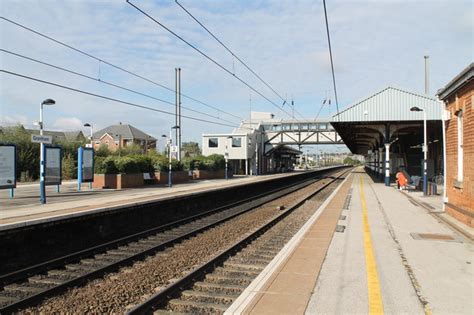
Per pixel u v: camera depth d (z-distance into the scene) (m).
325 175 72.69
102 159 31.41
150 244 12.52
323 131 73.75
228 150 70.31
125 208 14.95
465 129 12.75
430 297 6.17
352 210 17.22
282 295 6.28
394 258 8.61
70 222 12.21
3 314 6.60
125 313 6.08
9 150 21.86
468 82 12.16
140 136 104.56
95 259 10.55
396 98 35.94
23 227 10.55
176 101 49.66
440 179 35.03
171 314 6.33
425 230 12.09
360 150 106.31
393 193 26.84
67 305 7.02
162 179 39.06
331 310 5.64
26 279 8.77
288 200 27.75
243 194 30.73
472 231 11.41
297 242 10.37
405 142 53.28
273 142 77.25
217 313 6.47
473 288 6.59
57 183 24.53
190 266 9.77
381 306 5.79
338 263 8.20
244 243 11.96
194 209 21.62
